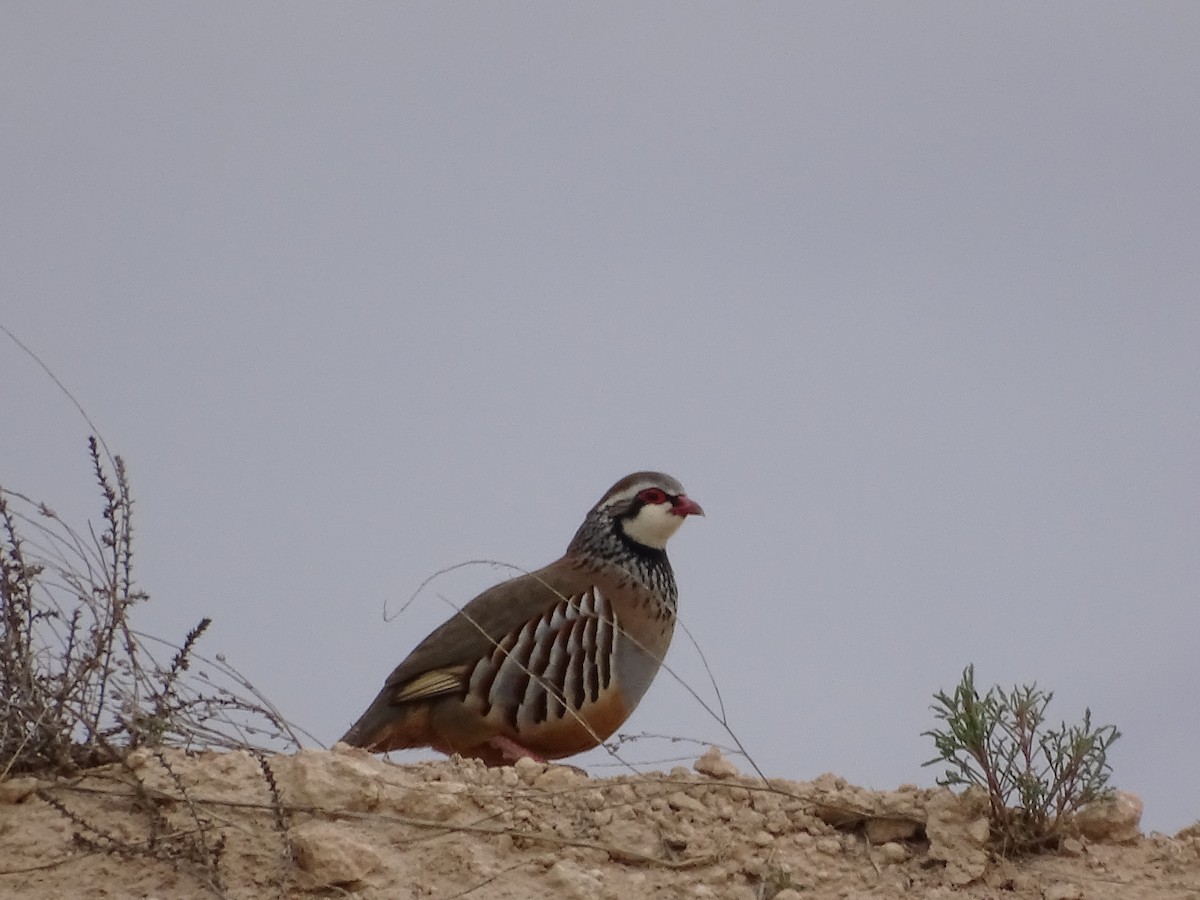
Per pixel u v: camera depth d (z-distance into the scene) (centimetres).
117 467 1165
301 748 1170
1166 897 1079
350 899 1012
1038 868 1128
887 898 1070
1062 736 1150
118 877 1023
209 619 1175
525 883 1045
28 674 1124
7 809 1080
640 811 1138
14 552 1121
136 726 1145
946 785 1175
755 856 1104
